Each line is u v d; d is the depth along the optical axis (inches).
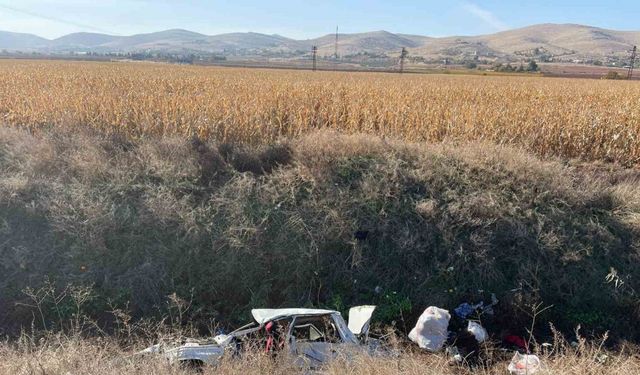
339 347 226.2
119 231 361.7
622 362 238.7
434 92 897.5
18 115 561.9
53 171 412.2
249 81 1105.4
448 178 412.8
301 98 710.5
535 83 1529.3
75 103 597.0
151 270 343.0
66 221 360.5
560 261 351.6
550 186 401.1
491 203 379.6
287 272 350.9
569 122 570.3
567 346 298.5
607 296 335.9
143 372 199.5
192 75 1374.3
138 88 871.7
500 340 316.2
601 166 524.4
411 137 562.3
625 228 371.2
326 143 449.1
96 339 278.8
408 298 342.0
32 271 341.1
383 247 362.6
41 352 226.7
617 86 1392.7
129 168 420.5
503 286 344.8
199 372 215.3
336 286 350.0
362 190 395.2
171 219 367.9
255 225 368.5
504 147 472.4
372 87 947.3
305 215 375.6
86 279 338.0
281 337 227.5
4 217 363.9
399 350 249.8
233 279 347.9
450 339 301.0
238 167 439.2
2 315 322.3
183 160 431.8
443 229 366.6
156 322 322.3
